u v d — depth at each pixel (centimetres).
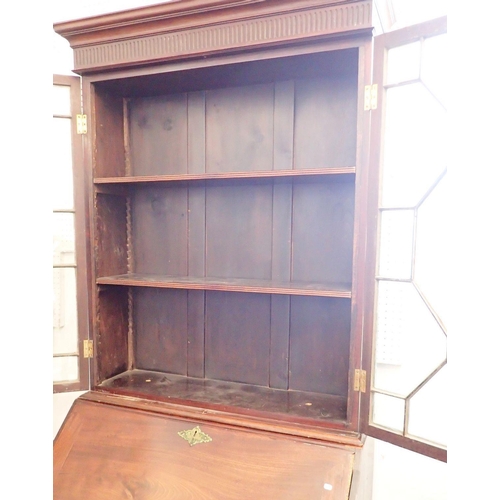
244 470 111
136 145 164
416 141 109
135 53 131
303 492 104
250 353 153
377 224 113
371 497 155
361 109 112
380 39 109
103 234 151
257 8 115
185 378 159
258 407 131
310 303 145
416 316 110
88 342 147
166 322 164
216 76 137
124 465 120
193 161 158
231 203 154
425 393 109
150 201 164
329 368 144
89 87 142
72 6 178
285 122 145
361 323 116
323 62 124
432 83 105
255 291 127
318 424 120
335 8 109
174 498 110
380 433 114
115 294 159
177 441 122
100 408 137
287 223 147
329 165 141
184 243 161
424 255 109
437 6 143
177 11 121
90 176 144
